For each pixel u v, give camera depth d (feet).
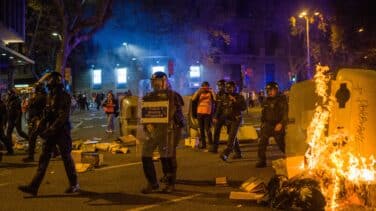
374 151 23.63
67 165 27.25
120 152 45.32
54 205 24.64
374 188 22.56
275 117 35.17
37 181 26.35
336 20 192.54
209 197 25.90
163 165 28.14
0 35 83.92
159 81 26.76
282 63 218.59
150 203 24.77
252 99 179.11
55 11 120.57
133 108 56.39
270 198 23.38
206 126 46.93
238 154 40.98
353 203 23.21
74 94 206.39
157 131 26.78
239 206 23.68
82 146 47.19
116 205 24.47
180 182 30.22
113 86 208.44
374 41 194.49
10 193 27.76
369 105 23.91
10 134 46.37
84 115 141.28
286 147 27.66
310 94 26.55
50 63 163.53
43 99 39.58
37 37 152.87
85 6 94.89
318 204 21.54
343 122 24.68
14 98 46.91
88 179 31.73
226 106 40.01
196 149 47.88
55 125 26.17
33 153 41.16
